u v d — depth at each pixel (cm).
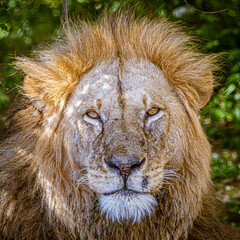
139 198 738
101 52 811
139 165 729
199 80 848
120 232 805
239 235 904
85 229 802
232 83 1248
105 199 746
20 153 832
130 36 839
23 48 1348
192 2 1360
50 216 796
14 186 817
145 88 773
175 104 807
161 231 816
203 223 899
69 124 786
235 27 1377
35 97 812
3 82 1179
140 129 751
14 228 802
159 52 820
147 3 1266
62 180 802
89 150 761
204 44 1313
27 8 1259
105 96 762
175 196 812
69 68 798
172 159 796
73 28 902
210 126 1495
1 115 1068
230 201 1252
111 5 1191
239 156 1525
